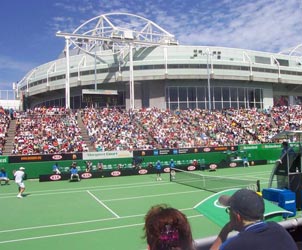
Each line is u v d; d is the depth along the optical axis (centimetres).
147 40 6369
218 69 6094
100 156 3444
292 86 7012
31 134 3859
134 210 1755
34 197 2253
